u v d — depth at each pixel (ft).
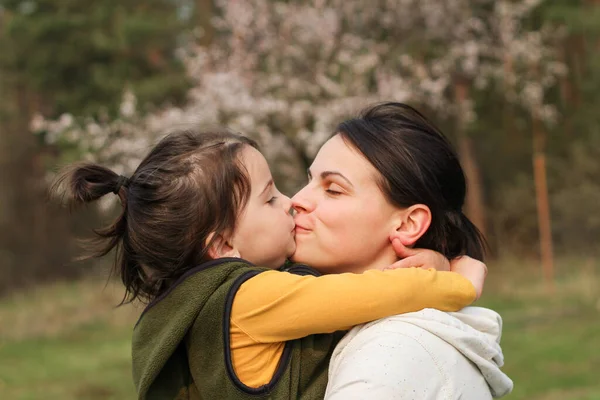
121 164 39.73
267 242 5.49
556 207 54.19
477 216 53.21
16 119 61.87
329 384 4.99
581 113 57.98
